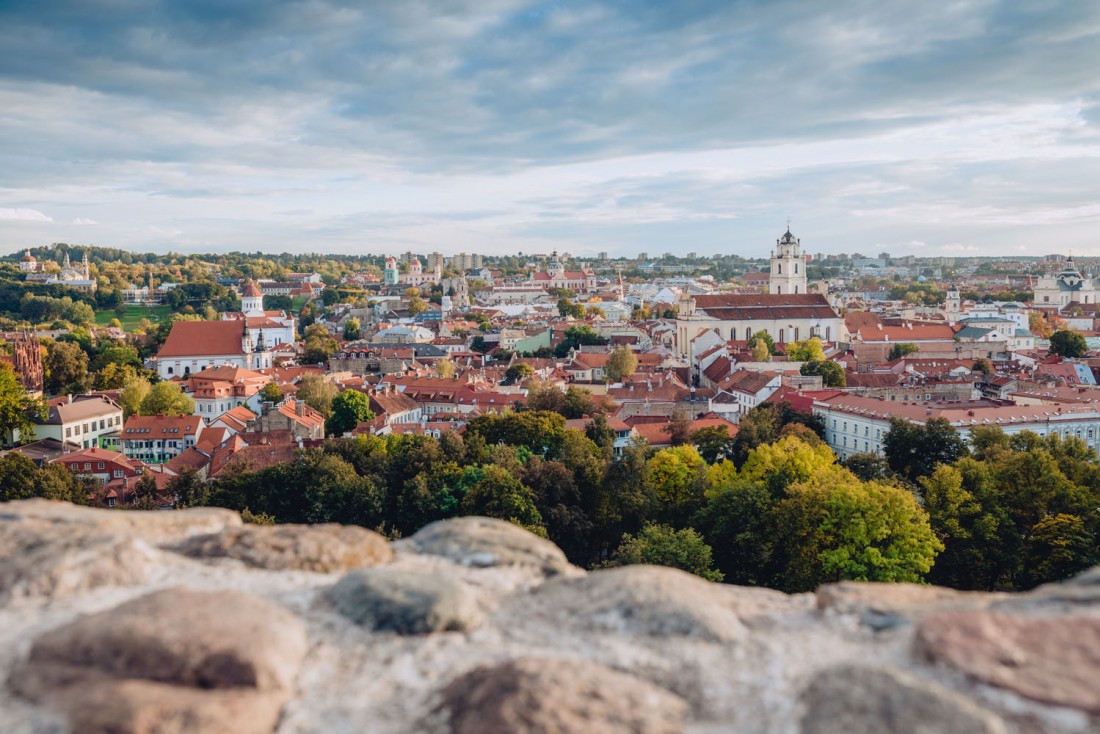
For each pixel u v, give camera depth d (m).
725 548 77.75
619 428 131.25
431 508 85.94
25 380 171.50
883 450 115.50
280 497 89.50
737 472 103.88
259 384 178.12
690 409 155.12
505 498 79.50
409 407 163.12
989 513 75.69
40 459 124.25
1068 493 77.62
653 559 69.44
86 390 188.25
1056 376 173.88
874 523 66.38
